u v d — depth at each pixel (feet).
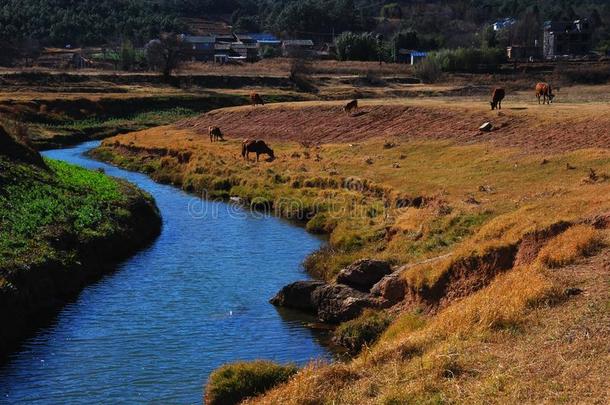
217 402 50.88
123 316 72.54
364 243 94.73
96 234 94.73
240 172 149.48
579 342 42.73
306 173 137.28
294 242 103.30
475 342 46.91
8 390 55.72
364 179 124.47
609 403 34.86
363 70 412.77
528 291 51.98
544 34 506.89
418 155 139.23
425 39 545.44
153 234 109.70
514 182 105.29
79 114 268.41
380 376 45.68
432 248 84.33
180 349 63.67
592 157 108.88
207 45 505.25
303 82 361.10
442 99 248.52
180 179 157.79
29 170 115.44
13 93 286.66
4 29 488.85
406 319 62.03
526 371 40.55
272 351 63.00
